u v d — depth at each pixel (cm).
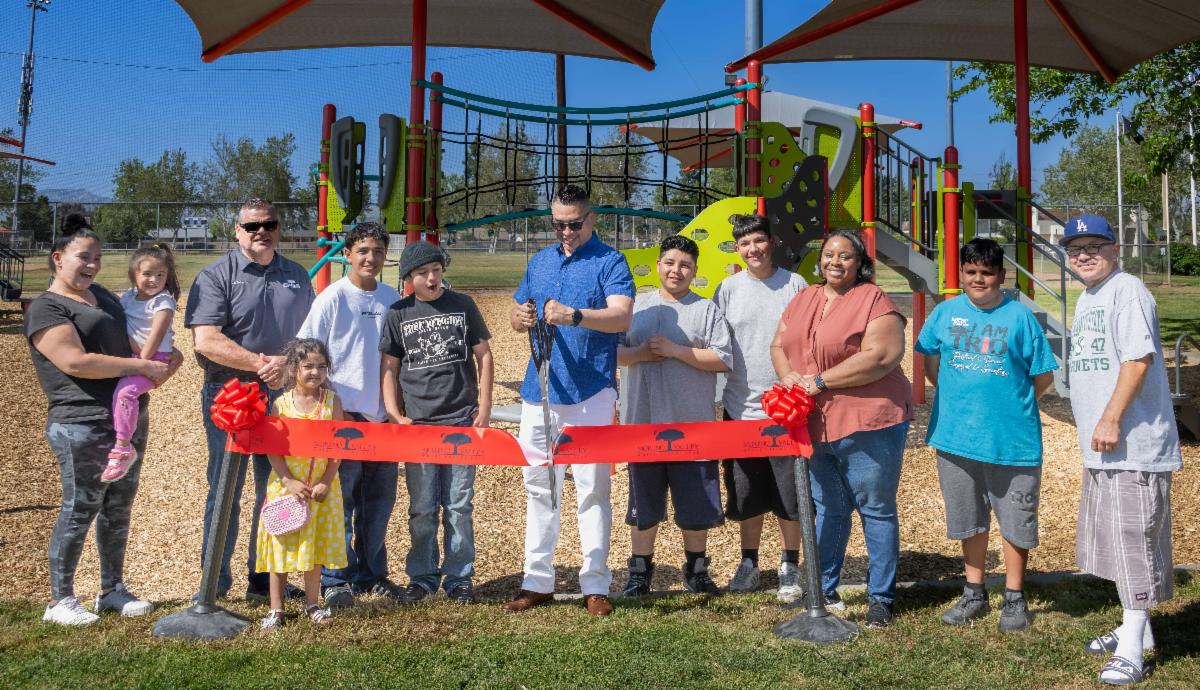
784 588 459
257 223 454
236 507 460
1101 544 376
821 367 429
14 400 950
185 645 380
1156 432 369
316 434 414
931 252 959
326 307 457
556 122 862
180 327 1328
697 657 367
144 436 441
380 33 1097
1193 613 417
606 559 438
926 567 520
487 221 838
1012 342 408
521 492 676
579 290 441
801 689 338
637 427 425
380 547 468
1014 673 355
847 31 1020
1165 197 3697
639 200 2520
